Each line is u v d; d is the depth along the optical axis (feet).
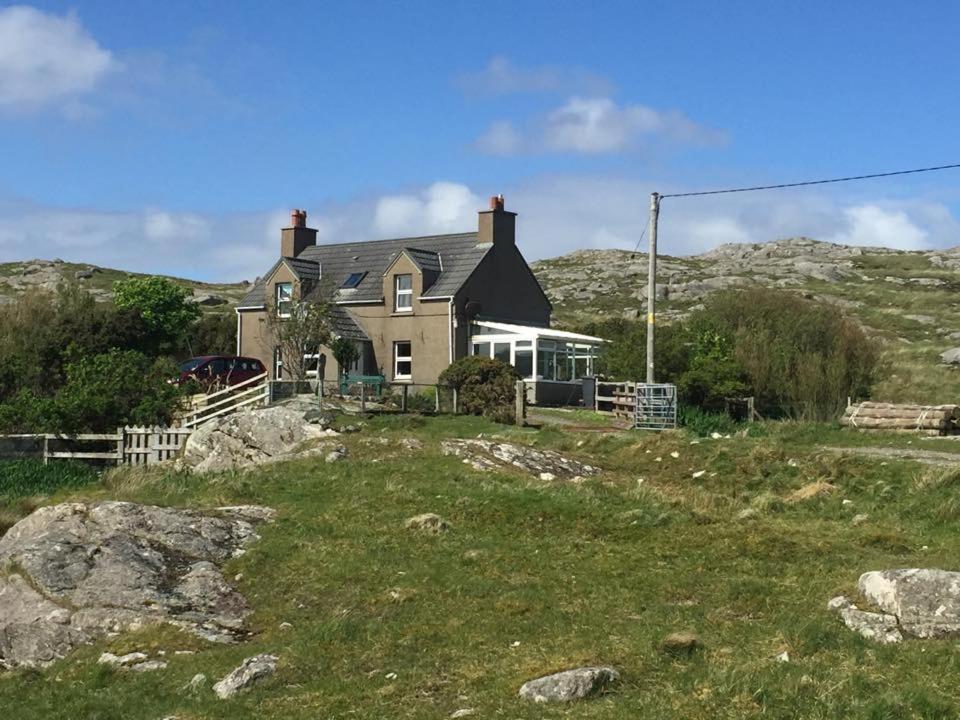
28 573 47.39
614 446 88.02
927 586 35.73
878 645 33.06
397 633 39.34
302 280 166.61
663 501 59.67
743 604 39.88
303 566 48.39
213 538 52.49
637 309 284.41
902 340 223.30
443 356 155.94
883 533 52.54
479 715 30.17
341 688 34.30
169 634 42.55
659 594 42.04
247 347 172.04
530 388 145.79
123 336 153.38
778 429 100.42
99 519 53.42
